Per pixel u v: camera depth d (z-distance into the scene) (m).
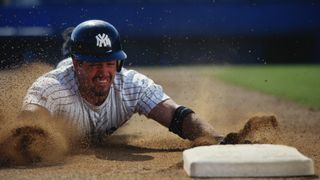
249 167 16.12
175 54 111.88
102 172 17.45
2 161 18.78
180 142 23.92
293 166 16.19
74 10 104.31
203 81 63.09
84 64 20.58
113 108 22.06
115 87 22.02
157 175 16.88
